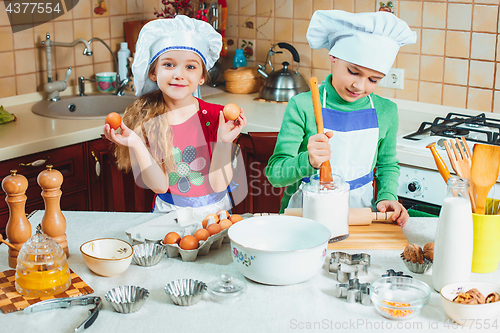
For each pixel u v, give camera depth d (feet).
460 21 7.58
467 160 3.59
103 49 9.77
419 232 4.33
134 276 3.57
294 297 3.29
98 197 7.85
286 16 9.34
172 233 3.88
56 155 7.21
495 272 3.63
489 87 7.57
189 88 5.03
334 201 3.93
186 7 9.25
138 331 2.93
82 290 3.34
